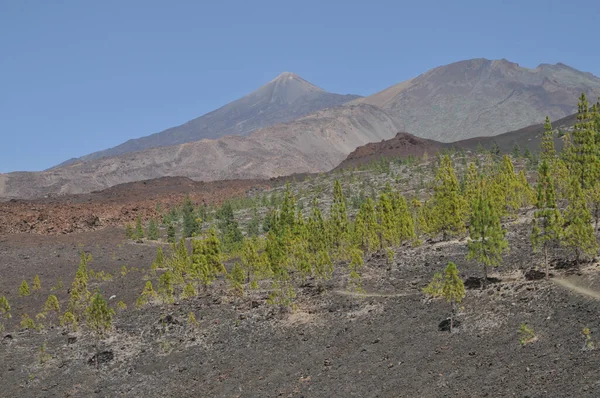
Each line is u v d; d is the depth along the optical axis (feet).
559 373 115.14
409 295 195.72
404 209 300.61
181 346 191.31
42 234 512.63
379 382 138.92
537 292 158.81
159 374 171.63
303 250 262.47
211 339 193.88
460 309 167.22
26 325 222.07
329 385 144.77
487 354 135.54
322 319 193.67
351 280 230.68
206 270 257.75
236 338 191.93
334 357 162.09
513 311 153.38
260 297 233.35
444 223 272.51
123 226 601.62
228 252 387.14
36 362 184.75
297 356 168.96
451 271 154.61
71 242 473.67
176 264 295.48
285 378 155.84
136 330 209.97
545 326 138.51
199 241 264.11
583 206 179.52
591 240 164.66
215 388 157.89
